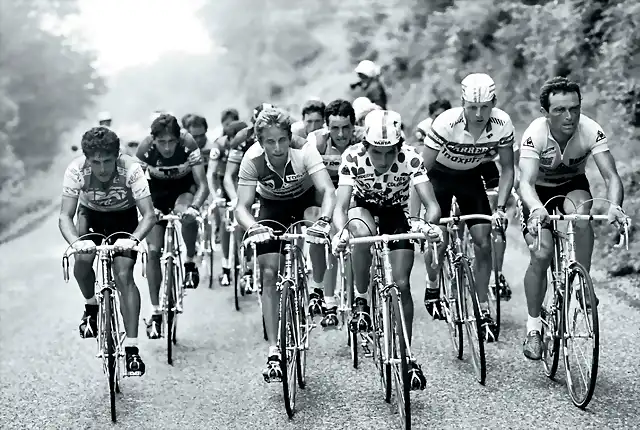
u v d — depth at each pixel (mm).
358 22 23203
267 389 6199
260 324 8219
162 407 5945
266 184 6066
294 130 8211
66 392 6438
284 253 5961
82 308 9758
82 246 5605
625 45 11047
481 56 15656
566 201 6035
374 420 5391
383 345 5523
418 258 11219
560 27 13352
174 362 7074
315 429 5305
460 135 6496
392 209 5848
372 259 5723
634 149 10352
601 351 6461
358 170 5543
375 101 9453
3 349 7914
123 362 6121
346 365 6668
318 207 6594
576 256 5969
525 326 7449
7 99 28422
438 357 6688
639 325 7078
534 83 13734
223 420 5594
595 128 5836
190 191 8227
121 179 6074
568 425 5066
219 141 10289
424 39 18703
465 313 6277
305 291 6242
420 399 5727
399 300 5109
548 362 6035
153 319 7434
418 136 8859
